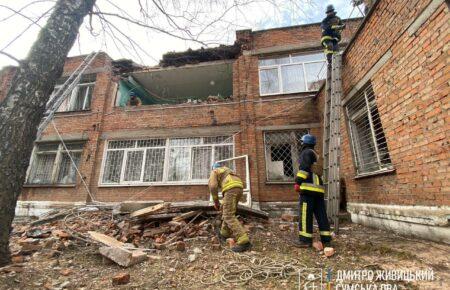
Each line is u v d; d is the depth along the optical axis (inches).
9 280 110.1
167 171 386.3
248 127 379.6
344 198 283.6
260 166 362.0
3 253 121.1
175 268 133.7
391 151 192.1
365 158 245.8
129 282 116.0
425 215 159.3
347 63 256.7
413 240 163.3
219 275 121.9
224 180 182.9
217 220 226.2
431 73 150.9
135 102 462.6
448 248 138.1
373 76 211.3
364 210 231.9
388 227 197.9
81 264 142.7
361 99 240.7
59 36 141.9
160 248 172.4
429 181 155.4
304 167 170.1
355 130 259.8
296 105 379.9
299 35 412.2
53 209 384.2
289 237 195.2
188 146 395.2
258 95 394.0
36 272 124.4
